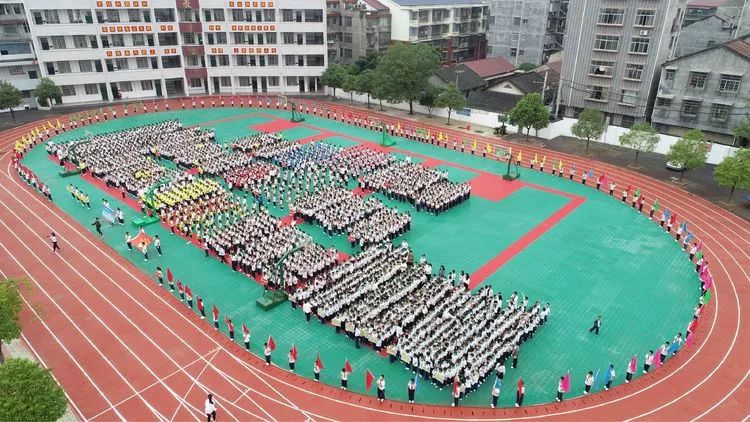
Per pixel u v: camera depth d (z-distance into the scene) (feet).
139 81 322.34
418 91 269.64
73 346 106.52
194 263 137.49
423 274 122.01
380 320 107.04
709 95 217.77
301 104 310.65
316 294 118.01
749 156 158.30
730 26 268.82
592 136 212.64
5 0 284.61
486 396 93.61
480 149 226.17
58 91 285.64
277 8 318.04
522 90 271.90
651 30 226.17
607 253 140.97
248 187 179.73
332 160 202.69
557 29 361.30
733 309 117.50
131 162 196.95
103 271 134.00
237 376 98.48
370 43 348.18
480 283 126.62
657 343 106.22
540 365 100.48
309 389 95.30
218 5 312.50
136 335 109.81
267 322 113.80
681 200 173.37
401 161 202.69
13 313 92.12
